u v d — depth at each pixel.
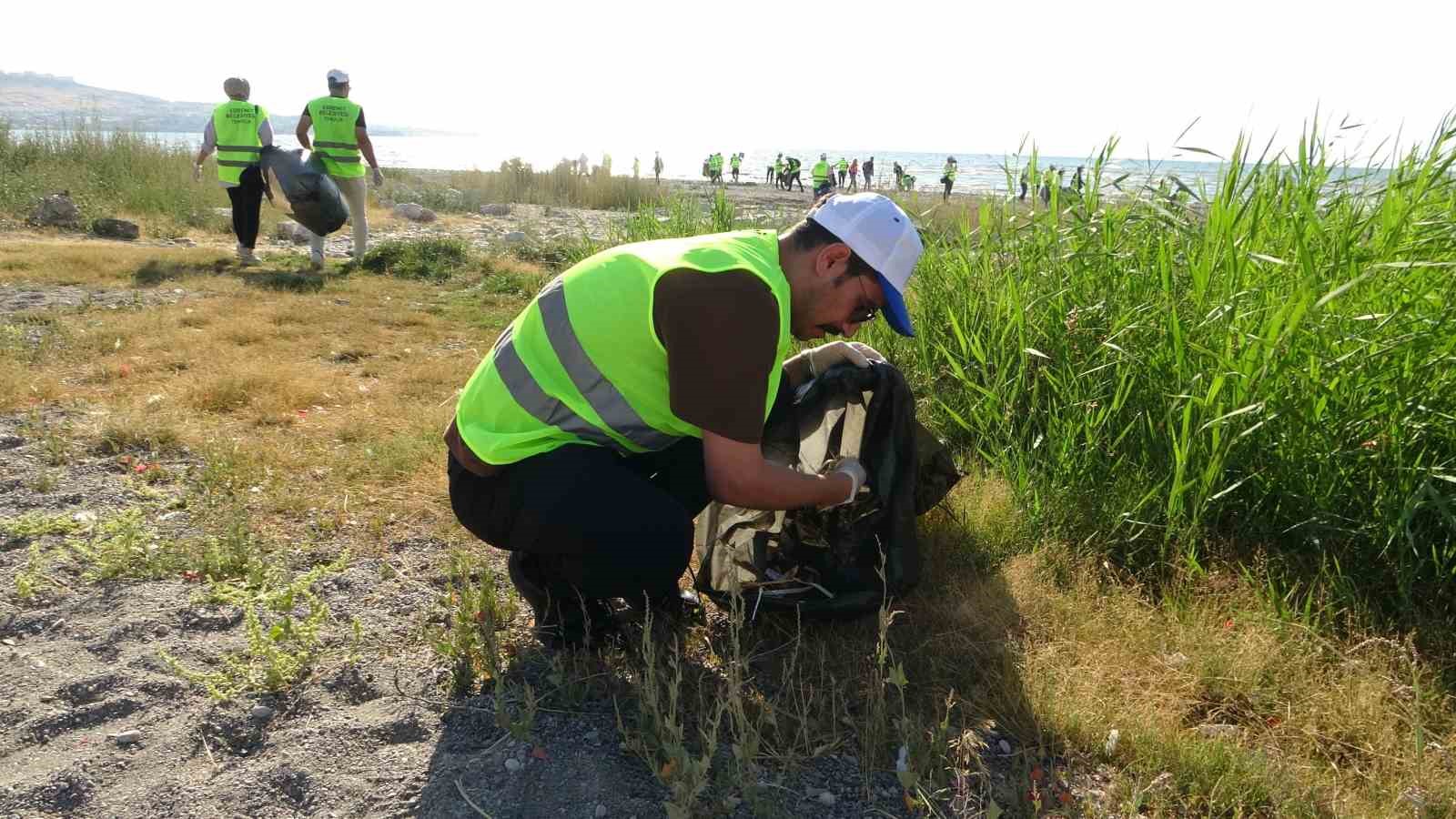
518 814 1.90
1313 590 2.63
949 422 3.88
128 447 3.87
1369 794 1.98
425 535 3.21
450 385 4.94
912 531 2.60
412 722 2.19
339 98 8.76
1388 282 2.89
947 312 4.02
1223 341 3.04
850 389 2.63
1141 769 2.05
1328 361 2.77
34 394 4.35
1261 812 1.95
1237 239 3.23
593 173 23.83
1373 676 2.29
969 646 2.49
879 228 2.07
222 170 8.58
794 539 2.77
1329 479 2.80
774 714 2.17
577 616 2.46
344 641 2.55
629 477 2.25
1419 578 2.66
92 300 6.60
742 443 2.03
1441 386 2.67
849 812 1.95
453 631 2.60
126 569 2.86
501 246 10.58
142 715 2.18
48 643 2.47
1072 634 2.53
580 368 2.13
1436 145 3.05
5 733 2.10
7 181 12.31
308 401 4.56
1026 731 2.17
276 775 2.00
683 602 2.71
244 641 2.52
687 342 1.97
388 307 7.02
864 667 2.43
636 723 2.21
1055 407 3.50
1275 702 2.27
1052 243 3.82
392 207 16.41
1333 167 3.30
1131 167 3.70
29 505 3.29
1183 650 2.46
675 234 6.38
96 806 1.90
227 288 7.31
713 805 1.92
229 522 3.14
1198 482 2.93
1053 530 3.04
